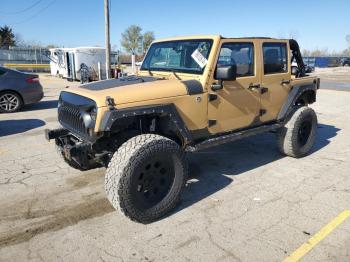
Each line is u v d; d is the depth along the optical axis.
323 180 4.75
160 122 4.03
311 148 6.12
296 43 5.55
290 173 5.02
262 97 4.92
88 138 3.61
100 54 21.47
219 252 3.11
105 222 3.64
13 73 9.83
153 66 4.89
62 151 4.23
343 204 4.01
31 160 5.59
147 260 3.01
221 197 4.22
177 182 3.72
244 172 5.07
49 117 9.15
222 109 4.36
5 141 6.73
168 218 3.71
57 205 4.02
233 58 4.41
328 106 11.18
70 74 22.08
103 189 4.45
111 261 2.99
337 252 3.10
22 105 10.12
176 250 3.14
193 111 4.04
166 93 3.79
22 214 3.81
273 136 7.09
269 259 3.00
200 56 4.20
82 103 3.65
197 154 5.89
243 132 4.71
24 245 3.23
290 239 3.29
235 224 3.58
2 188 4.49
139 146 3.39
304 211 3.84
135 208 3.43
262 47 4.82
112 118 3.39
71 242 3.28
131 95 3.57
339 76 29.61
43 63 34.22
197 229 3.49
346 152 6.06
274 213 3.80
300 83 5.66
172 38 4.73
